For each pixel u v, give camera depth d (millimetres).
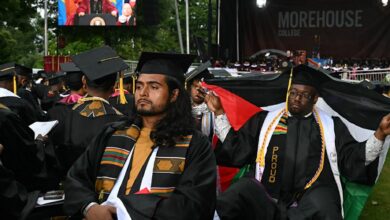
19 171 4336
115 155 3230
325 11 23938
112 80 4703
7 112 4211
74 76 6148
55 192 4305
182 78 3336
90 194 3191
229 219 3850
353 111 4848
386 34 23422
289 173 4355
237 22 24250
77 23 27672
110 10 27375
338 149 4363
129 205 2951
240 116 4797
